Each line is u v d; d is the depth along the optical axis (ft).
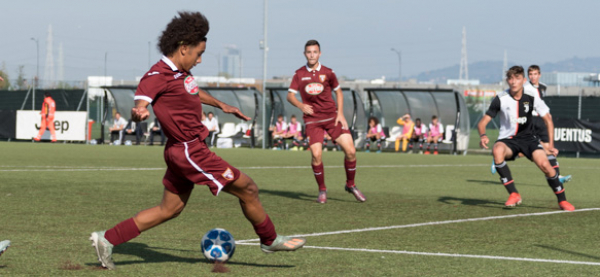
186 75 21.42
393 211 39.29
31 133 148.97
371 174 68.54
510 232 31.45
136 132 139.44
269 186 54.39
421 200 45.32
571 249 26.99
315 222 34.45
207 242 23.48
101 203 41.11
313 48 44.16
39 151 105.40
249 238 28.89
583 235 30.71
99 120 209.05
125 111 156.46
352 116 141.69
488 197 47.70
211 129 138.21
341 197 46.96
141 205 40.27
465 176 66.90
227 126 145.18
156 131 138.31
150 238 28.63
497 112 41.19
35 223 32.76
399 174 68.74
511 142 40.83
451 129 131.23
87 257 24.29
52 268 22.41
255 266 23.09
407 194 49.16
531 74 51.85
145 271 22.09
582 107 125.08
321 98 43.83
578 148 114.73
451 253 25.85
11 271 21.89
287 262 23.77
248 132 139.85
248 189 22.09
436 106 140.87
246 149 127.65
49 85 173.47
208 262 23.61
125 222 22.06
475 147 168.04
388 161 93.91
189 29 21.17
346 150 43.62
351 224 33.81
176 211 22.34
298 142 127.54
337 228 32.42
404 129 128.06
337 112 43.96
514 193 40.91
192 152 21.45
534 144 40.55
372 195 48.34
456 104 127.65
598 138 112.57
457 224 33.94
